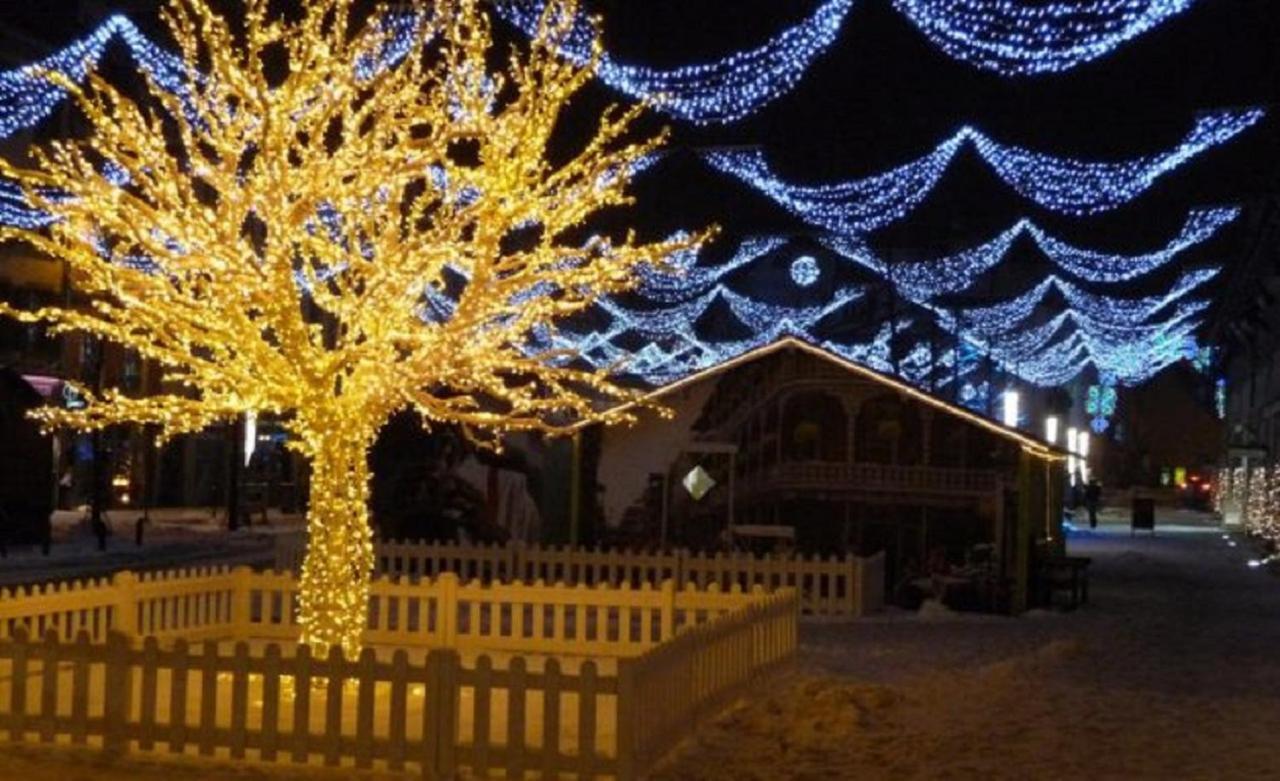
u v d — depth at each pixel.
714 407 27.88
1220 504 73.44
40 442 38.09
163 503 61.12
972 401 75.38
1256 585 32.66
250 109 13.84
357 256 13.99
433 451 28.69
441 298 25.48
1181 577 34.88
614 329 63.81
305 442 15.09
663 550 25.73
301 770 11.20
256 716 13.15
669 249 14.49
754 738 12.76
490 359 14.72
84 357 53.81
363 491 14.87
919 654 19.44
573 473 27.91
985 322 67.19
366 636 18.42
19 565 32.84
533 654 18.05
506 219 13.77
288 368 14.30
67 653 11.82
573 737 12.69
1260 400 58.88
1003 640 21.16
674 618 17.75
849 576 23.98
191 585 17.75
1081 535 56.03
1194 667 18.20
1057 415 81.75
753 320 69.94
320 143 13.66
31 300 50.50
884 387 27.50
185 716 11.64
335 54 14.27
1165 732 13.43
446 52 14.23
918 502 27.30
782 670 16.30
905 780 11.20
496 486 28.36
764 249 60.75
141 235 13.54
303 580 14.72
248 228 19.02
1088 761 12.02
